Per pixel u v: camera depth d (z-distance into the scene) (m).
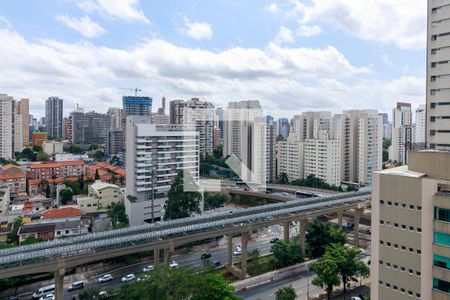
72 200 124.12
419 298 33.69
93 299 54.75
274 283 65.06
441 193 32.47
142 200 104.06
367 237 95.31
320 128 168.62
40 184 141.50
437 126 55.81
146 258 79.31
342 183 151.88
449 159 33.31
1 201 103.00
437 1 55.44
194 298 45.12
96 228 96.06
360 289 62.38
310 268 62.75
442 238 32.06
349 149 154.50
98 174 149.00
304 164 156.25
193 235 64.75
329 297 58.59
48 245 58.22
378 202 37.16
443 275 31.81
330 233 80.44
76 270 72.56
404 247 34.97
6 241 85.25
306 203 89.12
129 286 50.81
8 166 147.62
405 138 173.75
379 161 155.25
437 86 55.75
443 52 54.81
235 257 80.62
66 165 161.38
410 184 34.41
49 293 61.78
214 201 121.44
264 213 75.81
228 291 46.78
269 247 88.25
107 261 76.75
